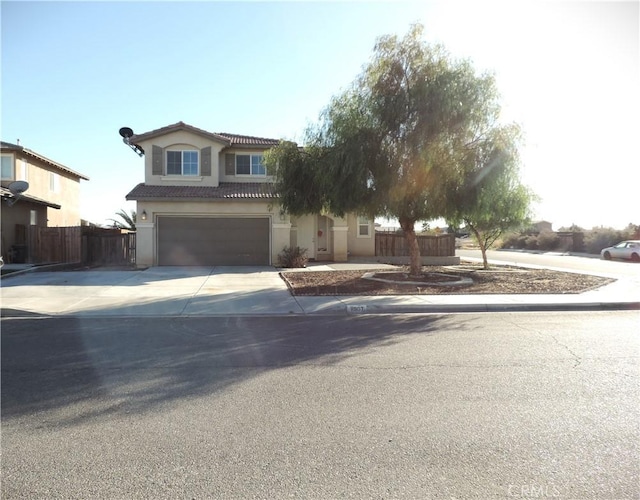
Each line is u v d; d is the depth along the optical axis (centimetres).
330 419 459
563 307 1187
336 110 1505
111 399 513
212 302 1205
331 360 675
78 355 702
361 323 979
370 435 423
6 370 622
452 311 1148
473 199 1426
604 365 648
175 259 2212
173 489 335
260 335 852
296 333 871
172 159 2314
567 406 493
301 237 2519
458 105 1323
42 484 342
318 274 1827
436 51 1413
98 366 641
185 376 596
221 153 2400
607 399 514
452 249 2697
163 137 2286
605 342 794
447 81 1340
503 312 1132
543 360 675
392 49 1428
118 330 895
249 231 2250
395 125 1399
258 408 487
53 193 3022
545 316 1073
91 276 1764
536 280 1669
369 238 2628
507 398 516
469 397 520
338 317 1055
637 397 520
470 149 1416
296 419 459
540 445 404
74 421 453
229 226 2242
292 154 1573
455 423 449
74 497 325
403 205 1477
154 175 2284
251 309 1122
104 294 1323
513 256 3644
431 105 1339
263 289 1434
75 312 1075
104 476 353
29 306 1127
